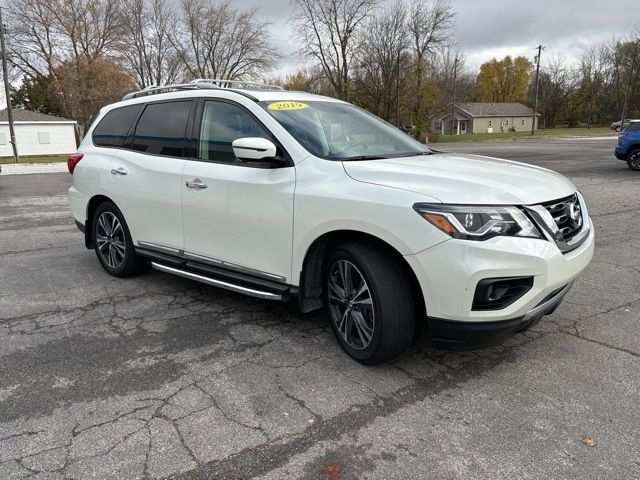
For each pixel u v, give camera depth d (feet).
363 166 10.54
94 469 7.55
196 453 7.91
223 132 12.75
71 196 17.85
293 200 10.87
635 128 52.47
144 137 14.99
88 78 140.77
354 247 10.19
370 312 10.28
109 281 16.61
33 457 7.82
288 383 10.00
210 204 12.63
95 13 142.20
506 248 8.76
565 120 280.72
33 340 12.06
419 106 175.52
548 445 8.07
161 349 11.53
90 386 9.93
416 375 10.30
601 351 11.26
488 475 7.41
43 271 17.84
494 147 111.75
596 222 26.12
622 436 8.27
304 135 11.68
